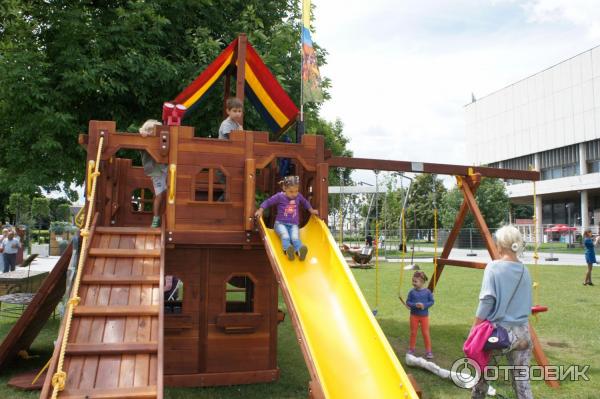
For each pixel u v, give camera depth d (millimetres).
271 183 7562
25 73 8914
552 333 8664
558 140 51719
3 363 6082
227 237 5551
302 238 5680
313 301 4625
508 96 59312
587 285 15453
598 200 50906
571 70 50000
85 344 3484
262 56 10508
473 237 38500
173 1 10672
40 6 10125
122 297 4055
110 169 7121
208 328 5898
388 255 31766
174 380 5703
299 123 7359
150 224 7680
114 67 9438
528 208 68000
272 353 6109
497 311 3947
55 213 55000
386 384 3572
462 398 5465
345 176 35250
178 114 5648
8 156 9938
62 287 6320
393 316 10422
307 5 7633
